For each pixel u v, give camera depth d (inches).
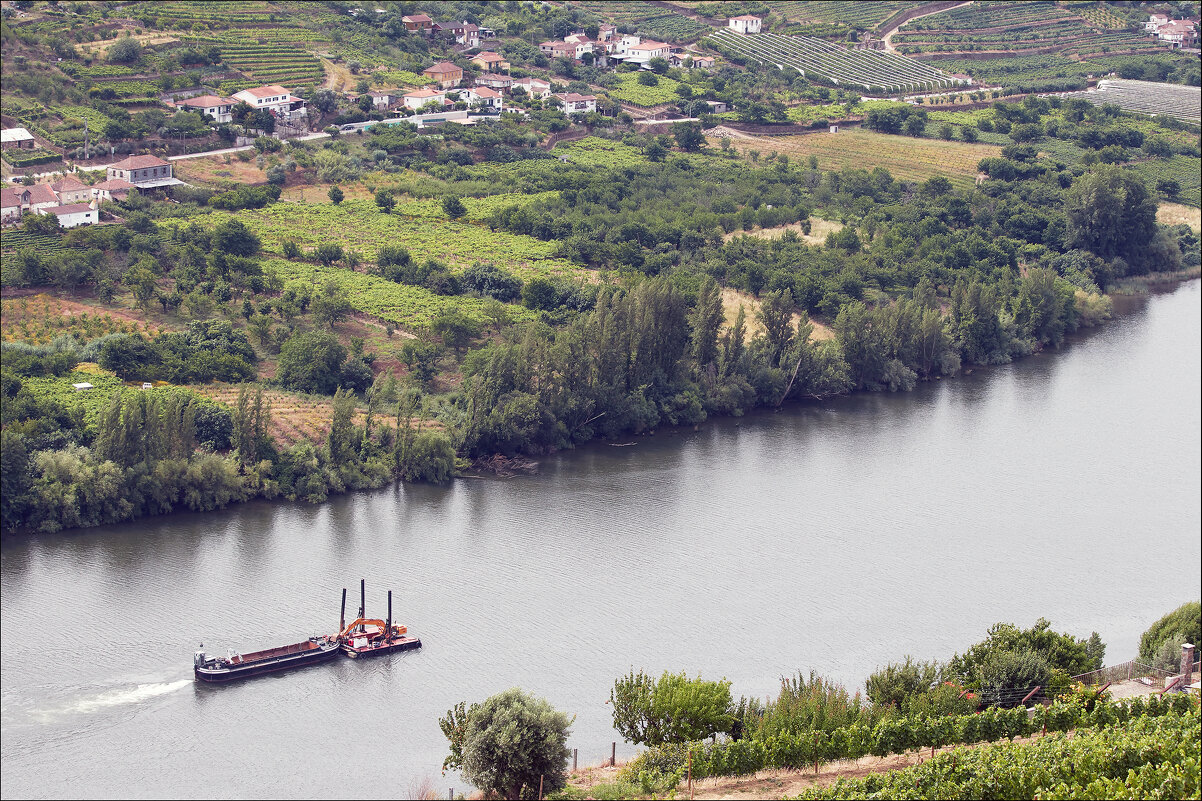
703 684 7062.0
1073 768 6569.9
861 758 7076.8
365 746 7583.7
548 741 6545.3
